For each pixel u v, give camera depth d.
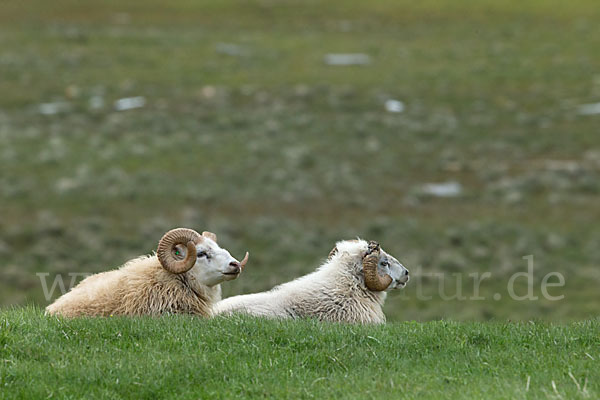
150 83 149.12
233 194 94.31
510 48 176.00
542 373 15.52
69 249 73.69
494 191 96.81
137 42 181.62
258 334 17.77
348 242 23.31
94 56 167.00
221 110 132.88
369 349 17.09
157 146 112.19
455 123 126.69
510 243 78.94
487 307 58.19
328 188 98.12
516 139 118.62
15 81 145.50
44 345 16.50
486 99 140.75
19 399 14.10
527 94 142.12
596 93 140.25
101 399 14.26
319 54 176.12
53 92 140.25
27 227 79.12
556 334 18.39
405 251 76.00
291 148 113.00
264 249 76.75
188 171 102.94
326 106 136.12
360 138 120.06
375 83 151.62
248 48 181.62
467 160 110.25
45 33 183.75
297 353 16.69
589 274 68.19
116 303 19.83
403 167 107.44
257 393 14.77
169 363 15.62
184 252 20.58
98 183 95.00
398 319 53.78
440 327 18.91
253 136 119.44
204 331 17.78
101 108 132.62
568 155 111.12
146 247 75.75
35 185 94.19
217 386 15.02
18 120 124.19
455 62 166.88
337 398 14.51
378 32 197.12
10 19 197.38
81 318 18.45
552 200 92.12
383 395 14.43
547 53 169.75
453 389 14.68
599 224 84.81
